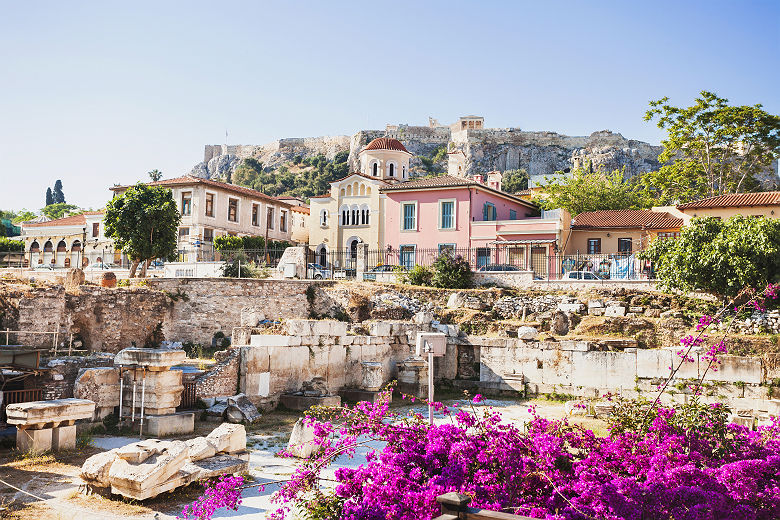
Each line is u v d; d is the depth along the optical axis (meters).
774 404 23.31
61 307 28.64
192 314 36.56
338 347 28.89
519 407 28.27
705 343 28.28
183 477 13.84
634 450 11.01
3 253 59.62
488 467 10.10
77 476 14.69
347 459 17.42
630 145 163.25
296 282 39.59
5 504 12.61
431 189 53.53
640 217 51.69
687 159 70.56
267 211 73.25
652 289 37.19
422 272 43.38
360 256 47.28
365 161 76.19
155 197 49.34
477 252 50.38
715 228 34.59
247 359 24.25
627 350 29.22
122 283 37.88
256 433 20.97
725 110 63.09
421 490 9.75
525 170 167.38
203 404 22.45
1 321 26.83
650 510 9.30
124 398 20.05
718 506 9.24
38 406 16.36
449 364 33.44
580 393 30.03
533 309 37.31
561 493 9.47
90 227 69.56
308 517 10.47
